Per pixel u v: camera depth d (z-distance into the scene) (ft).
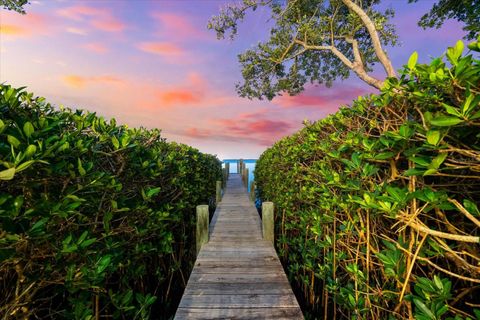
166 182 11.40
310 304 10.03
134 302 8.48
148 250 8.30
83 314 4.98
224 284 8.73
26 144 3.80
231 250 11.82
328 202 7.08
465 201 3.26
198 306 7.48
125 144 6.40
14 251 3.64
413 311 4.39
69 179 4.58
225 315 7.07
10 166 3.18
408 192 3.80
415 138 4.00
